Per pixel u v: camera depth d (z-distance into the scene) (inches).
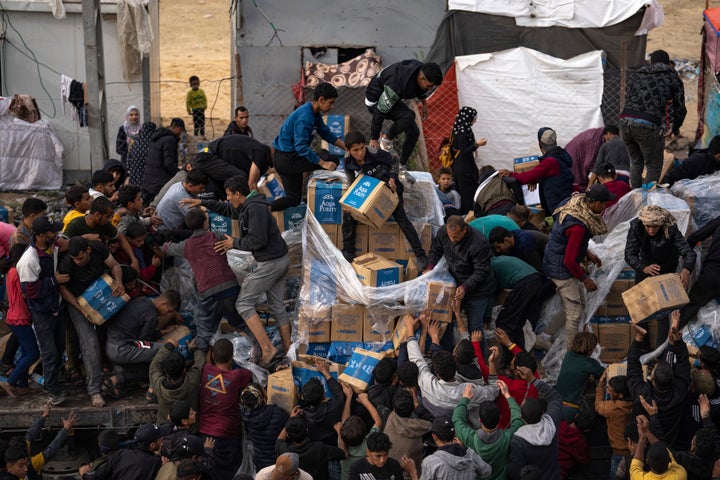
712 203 395.9
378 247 368.5
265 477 270.4
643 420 308.2
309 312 354.0
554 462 295.3
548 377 368.5
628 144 410.6
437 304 346.0
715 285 362.0
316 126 357.1
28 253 327.3
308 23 561.3
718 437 321.7
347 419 315.3
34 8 580.1
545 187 419.2
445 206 417.4
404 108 378.0
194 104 697.6
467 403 307.1
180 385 324.8
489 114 562.9
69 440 354.0
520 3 549.3
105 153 542.0
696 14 1005.2
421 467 300.4
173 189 388.5
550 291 370.3
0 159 571.8
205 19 1117.1
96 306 336.8
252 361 357.7
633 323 335.6
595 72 554.6
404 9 565.3
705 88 568.1
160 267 386.6
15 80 589.6
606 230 352.2
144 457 295.0
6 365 360.8
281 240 346.0
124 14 579.5
